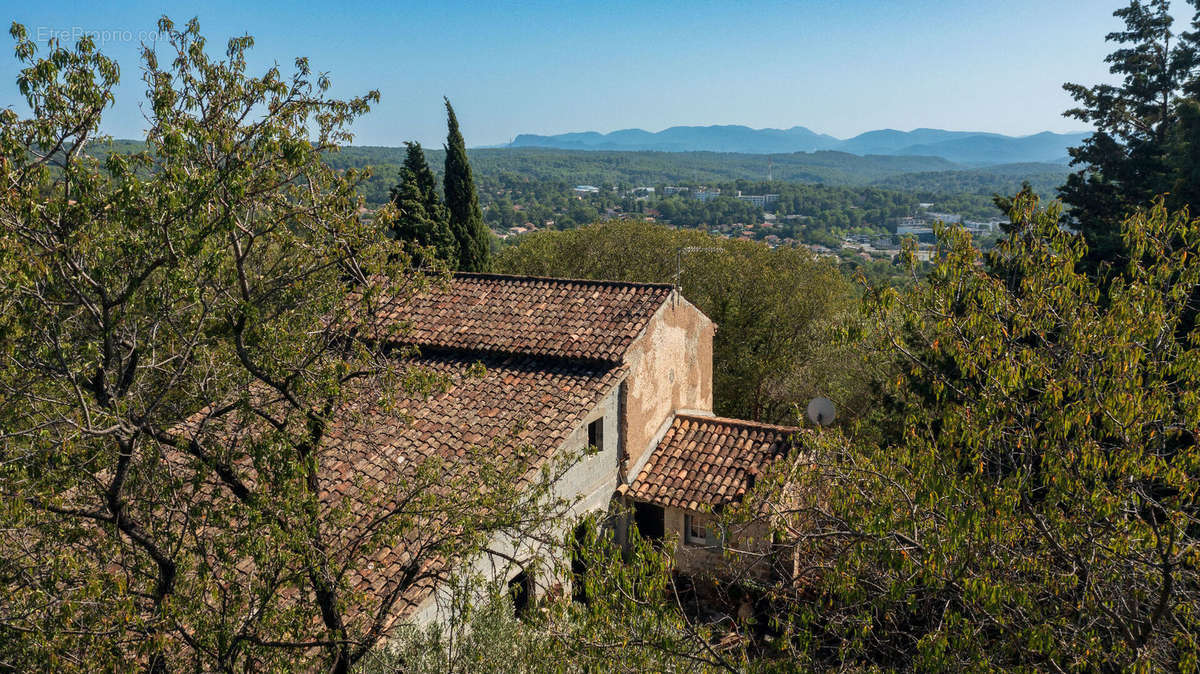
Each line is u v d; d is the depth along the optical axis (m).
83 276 9.03
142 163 9.65
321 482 15.55
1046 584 8.77
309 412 11.01
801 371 34.00
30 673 8.77
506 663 10.67
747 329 34.78
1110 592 8.90
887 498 9.79
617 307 20.36
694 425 21.00
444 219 36.66
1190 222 9.39
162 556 9.77
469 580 10.97
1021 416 9.43
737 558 11.91
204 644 9.22
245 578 11.23
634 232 42.44
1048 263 9.64
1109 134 31.38
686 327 22.02
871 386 27.84
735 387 34.47
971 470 10.43
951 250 9.79
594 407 17.73
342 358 11.09
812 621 10.07
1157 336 8.98
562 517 12.12
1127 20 32.22
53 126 8.89
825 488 11.48
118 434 9.30
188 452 10.34
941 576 8.77
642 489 19.27
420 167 36.25
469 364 19.44
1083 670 8.38
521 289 21.69
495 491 11.40
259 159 9.62
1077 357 8.77
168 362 10.12
